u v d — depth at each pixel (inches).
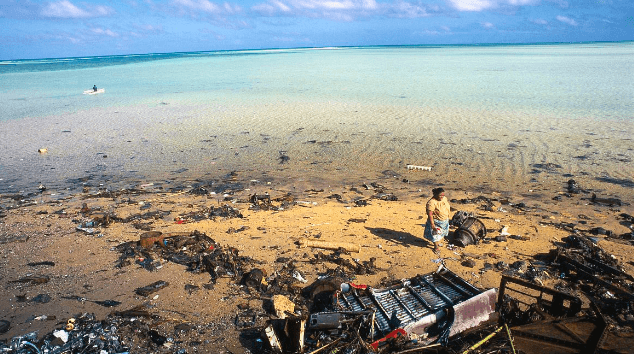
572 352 230.8
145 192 599.5
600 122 987.3
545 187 596.4
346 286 294.8
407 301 276.4
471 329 252.7
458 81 1857.8
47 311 295.4
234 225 451.2
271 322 259.9
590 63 2768.2
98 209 516.4
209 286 328.5
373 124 1036.5
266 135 957.8
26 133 1019.3
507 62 3075.8
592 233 421.7
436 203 373.1
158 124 1106.1
